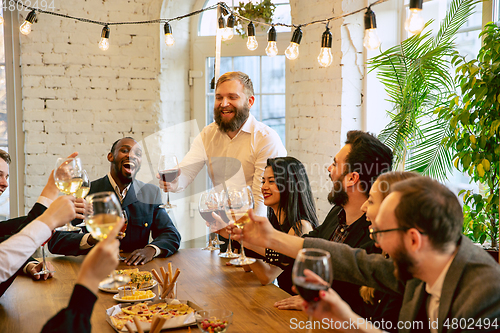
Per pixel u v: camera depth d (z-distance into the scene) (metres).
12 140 3.58
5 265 1.37
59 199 1.46
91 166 3.58
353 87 3.14
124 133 3.60
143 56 3.56
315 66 3.32
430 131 2.67
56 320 0.85
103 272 0.92
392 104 3.15
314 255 1.00
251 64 3.77
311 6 3.28
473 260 1.05
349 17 3.05
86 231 2.30
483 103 2.09
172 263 2.07
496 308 0.97
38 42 3.47
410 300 1.19
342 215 1.76
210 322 1.21
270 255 1.74
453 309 1.03
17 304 1.55
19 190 3.59
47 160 3.55
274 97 3.74
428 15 2.98
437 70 2.51
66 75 3.51
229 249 2.20
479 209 2.19
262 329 1.32
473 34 2.69
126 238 2.29
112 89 3.56
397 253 1.05
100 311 1.48
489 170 2.03
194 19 3.79
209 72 3.86
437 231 1.00
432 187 1.04
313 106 3.37
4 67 3.55
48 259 2.15
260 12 3.45
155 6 3.52
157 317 1.21
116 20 3.50
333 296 0.94
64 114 3.53
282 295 1.63
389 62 2.71
